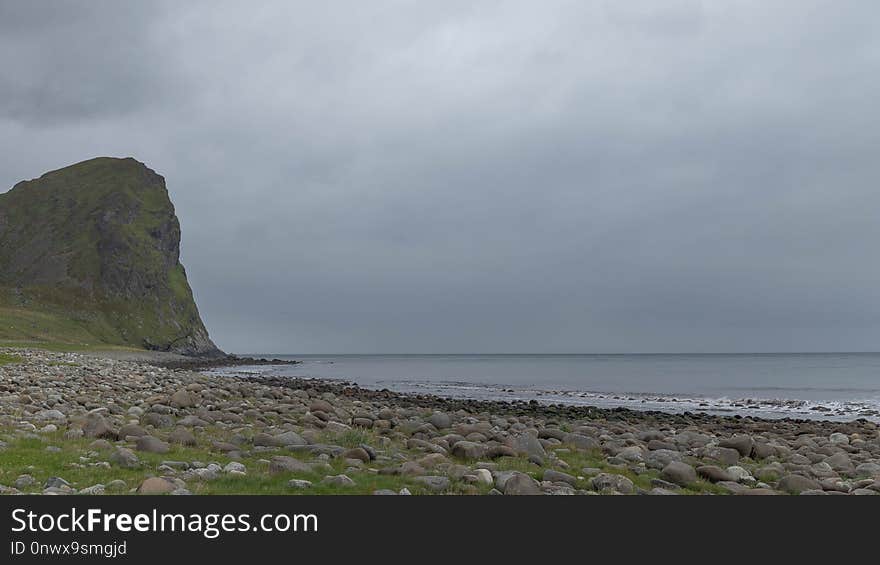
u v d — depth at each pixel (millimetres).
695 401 66125
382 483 16391
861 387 89500
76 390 36156
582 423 37719
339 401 44969
